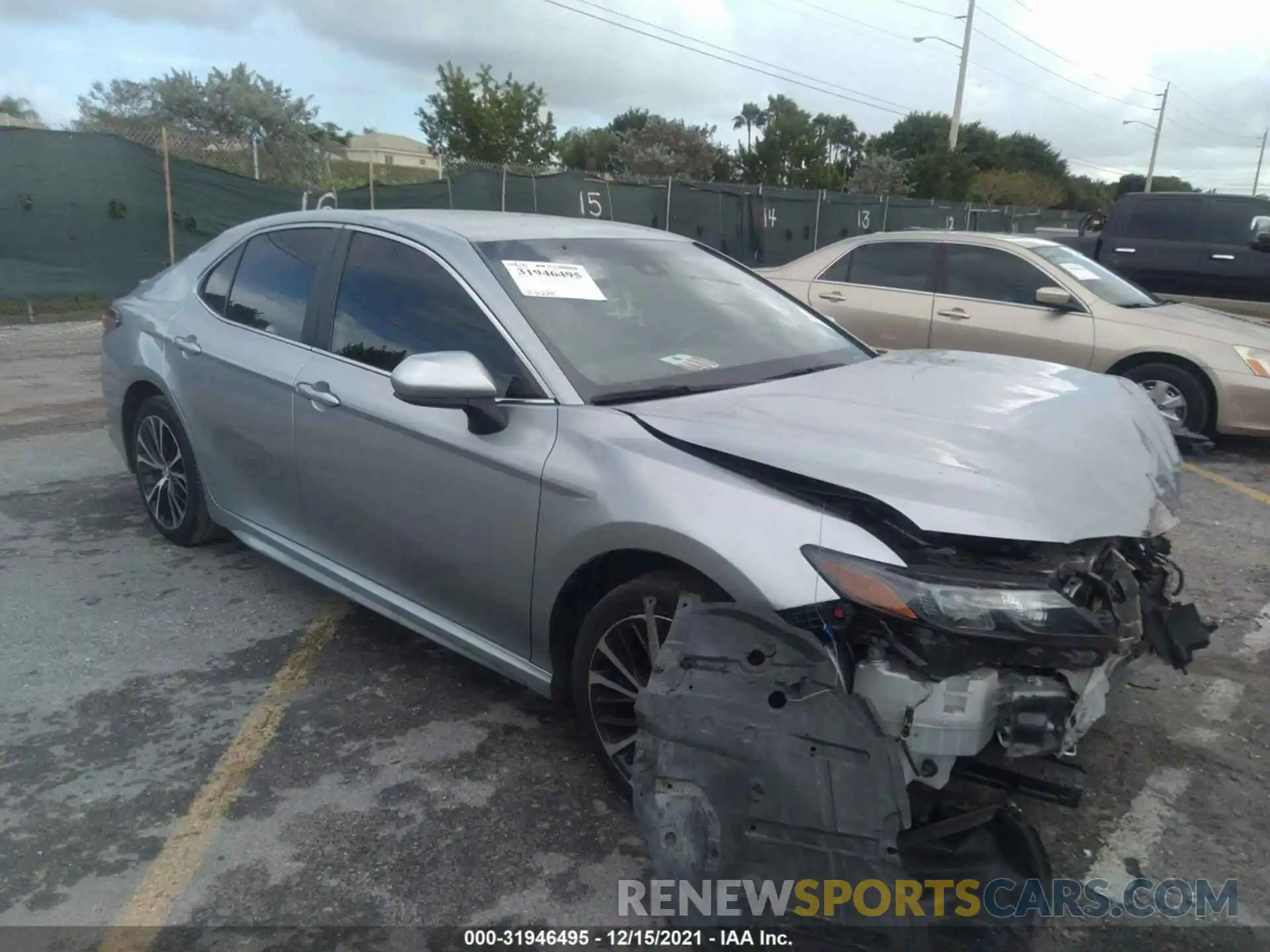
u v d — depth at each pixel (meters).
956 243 8.28
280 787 3.26
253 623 4.44
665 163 44.56
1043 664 2.46
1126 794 3.27
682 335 3.72
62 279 13.63
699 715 2.43
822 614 2.52
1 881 2.82
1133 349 7.41
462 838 3.02
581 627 3.12
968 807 3.07
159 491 5.19
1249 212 10.84
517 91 28.09
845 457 2.68
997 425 2.92
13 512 5.81
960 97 41.94
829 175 45.38
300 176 20.17
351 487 3.81
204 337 4.61
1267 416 7.21
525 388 3.31
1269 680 4.02
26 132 13.10
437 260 3.74
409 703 3.79
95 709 3.72
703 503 2.75
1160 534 2.90
